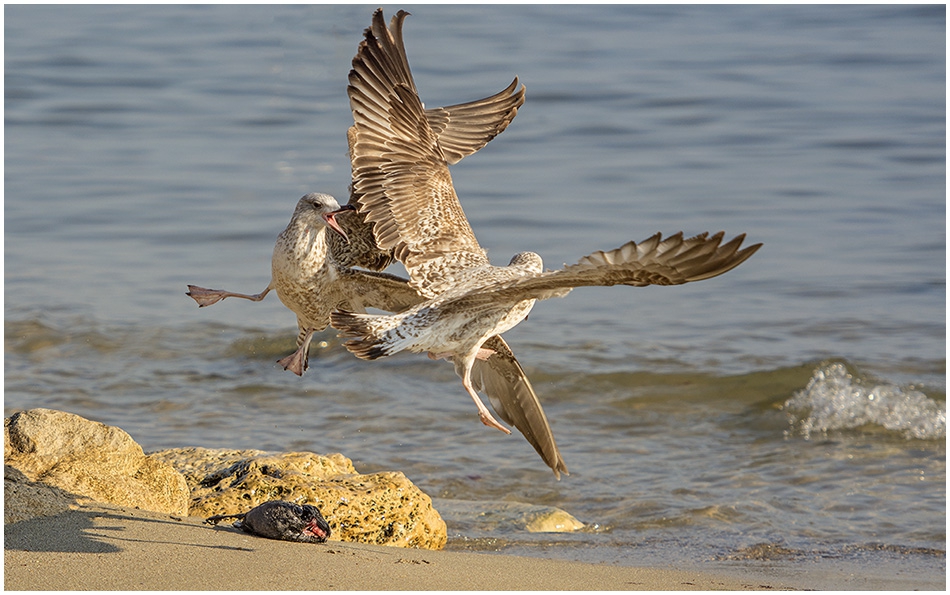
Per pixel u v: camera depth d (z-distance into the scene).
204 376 15.00
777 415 13.69
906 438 13.01
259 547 7.73
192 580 6.90
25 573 6.84
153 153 25.23
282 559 7.48
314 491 8.97
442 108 9.52
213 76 31.33
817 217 20.91
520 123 26.92
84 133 26.45
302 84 30.78
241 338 16.34
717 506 10.90
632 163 24.20
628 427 13.41
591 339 16.17
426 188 8.30
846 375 14.41
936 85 28.52
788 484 11.59
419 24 35.50
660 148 25.12
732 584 8.33
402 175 8.28
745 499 11.11
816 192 22.14
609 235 19.94
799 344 15.80
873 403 13.81
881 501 11.08
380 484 9.38
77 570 6.94
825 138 25.22
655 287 18.70
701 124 26.53
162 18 38.16
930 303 17.28
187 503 8.88
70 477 8.42
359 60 8.22
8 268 18.73
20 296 17.48
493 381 9.04
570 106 27.88
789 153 24.47
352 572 7.36
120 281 18.44
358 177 8.20
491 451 12.52
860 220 20.75
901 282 18.06
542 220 20.75
